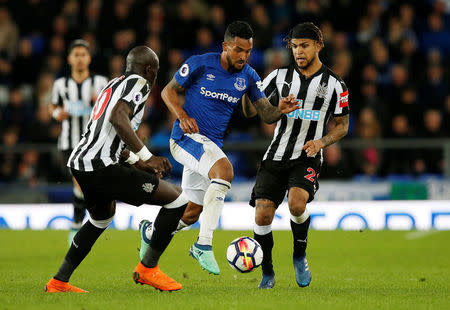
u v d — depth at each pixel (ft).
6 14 199.52
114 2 194.80
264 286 73.26
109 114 64.03
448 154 149.48
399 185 147.02
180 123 73.31
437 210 145.59
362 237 135.13
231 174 72.54
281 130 74.69
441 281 80.23
